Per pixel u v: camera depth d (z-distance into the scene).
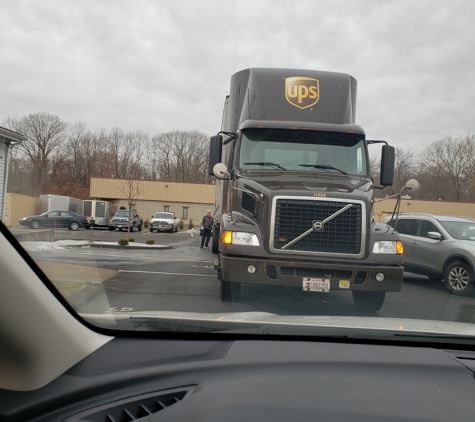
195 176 70.06
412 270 10.44
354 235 5.64
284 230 5.62
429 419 1.81
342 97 7.77
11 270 1.96
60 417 1.89
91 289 4.96
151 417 1.83
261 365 2.20
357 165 7.05
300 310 5.83
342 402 1.89
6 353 1.97
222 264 5.74
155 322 2.68
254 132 7.09
